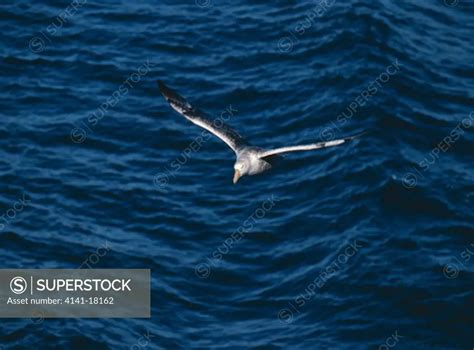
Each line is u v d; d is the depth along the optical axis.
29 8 49.72
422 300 37.09
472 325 36.47
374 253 38.69
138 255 39.56
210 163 42.97
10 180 42.09
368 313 36.78
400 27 48.62
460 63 47.41
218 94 45.91
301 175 42.00
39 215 40.91
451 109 45.03
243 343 36.41
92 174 42.50
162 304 37.88
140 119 44.78
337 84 45.66
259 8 49.94
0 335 36.09
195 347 36.44
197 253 39.66
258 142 43.78
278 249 39.56
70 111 45.09
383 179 41.16
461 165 42.41
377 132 43.22
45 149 43.47
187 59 47.59
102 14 49.62
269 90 45.88
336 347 35.84
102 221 40.84
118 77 46.62
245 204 41.25
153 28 48.97
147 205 41.34
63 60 47.44
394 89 45.38
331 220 40.16
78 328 36.50
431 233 39.56
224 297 38.16
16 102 45.44
